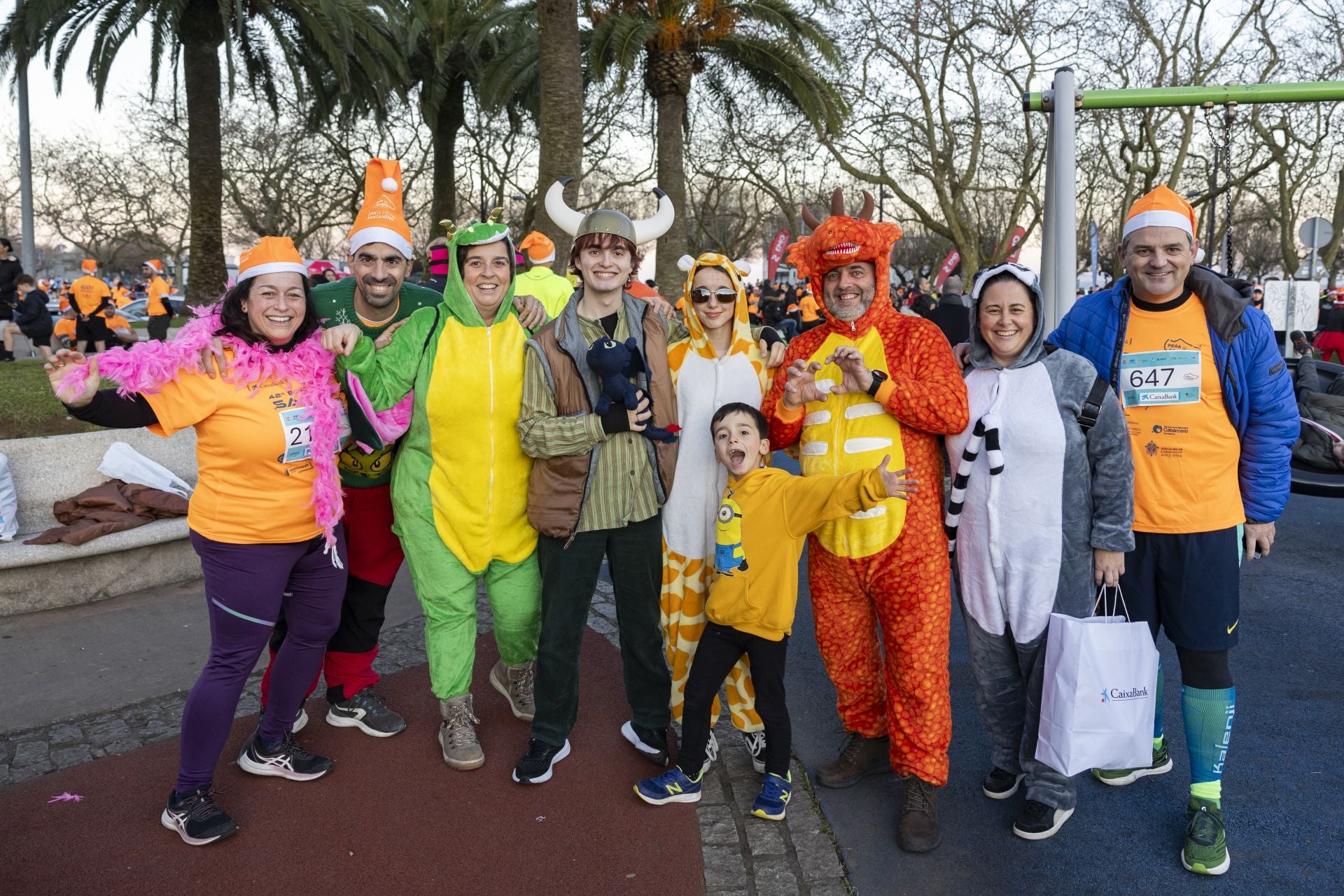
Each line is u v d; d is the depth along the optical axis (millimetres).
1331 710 3693
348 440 3086
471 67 19672
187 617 4672
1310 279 14656
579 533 3020
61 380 2346
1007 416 2730
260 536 2713
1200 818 2738
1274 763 3293
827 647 3029
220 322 2762
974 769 3334
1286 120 22078
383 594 3447
